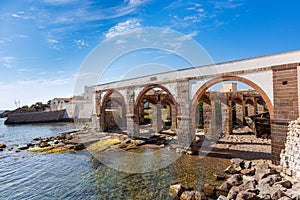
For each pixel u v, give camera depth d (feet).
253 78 41.65
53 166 44.34
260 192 26.17
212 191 29.32
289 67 37.09
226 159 44.91
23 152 58.95
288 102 37.09
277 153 37.88
